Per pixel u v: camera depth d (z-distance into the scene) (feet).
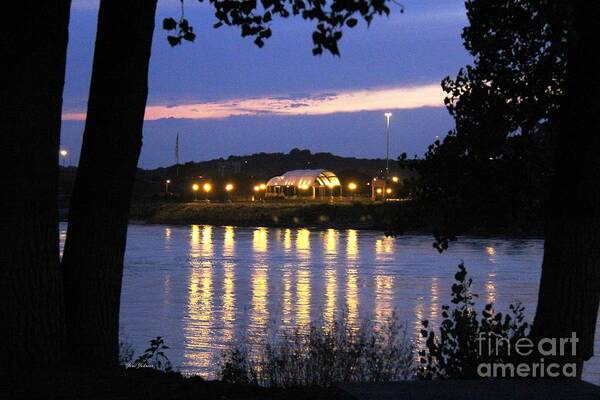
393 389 31.01
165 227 415.85
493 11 43.45
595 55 37.93
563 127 39.17
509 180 44.70
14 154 34.40
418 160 46.37
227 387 34.24
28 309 34.96
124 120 38.63
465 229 45.62
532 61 43.52
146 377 35.76
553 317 38.91
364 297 141.28
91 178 38.78
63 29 35.35
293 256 236.43
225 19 40.09
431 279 172.35
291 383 48.60
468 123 45.32
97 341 38.47
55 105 35.37
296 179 563.48
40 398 31.50
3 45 34.30
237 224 435.12
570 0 38.04
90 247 38.60
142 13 38.47
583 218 38.37
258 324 108.37
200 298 140.05
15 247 34.65
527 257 230.89
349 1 28.63
